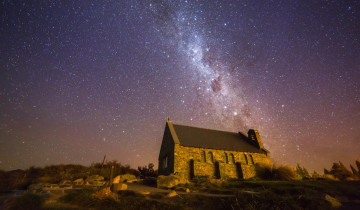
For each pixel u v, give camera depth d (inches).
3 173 800.3
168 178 662.5
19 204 347.6
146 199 408.8
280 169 725.9
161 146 1232.8
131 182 834.8
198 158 959.0
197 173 901.2
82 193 423.8
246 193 399.2
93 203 372.5
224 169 958.4
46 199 402.3
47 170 958.4
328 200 339.3
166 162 1046.4
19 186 696.4
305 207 324.2
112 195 420.2
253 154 1101.1
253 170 1017.5
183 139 1019.9
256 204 339.0
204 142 1053.8
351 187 414.9
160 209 353.7
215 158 997.2
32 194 380.2
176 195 448.5
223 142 1136.2
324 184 458.6
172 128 1112.8
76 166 1080.8
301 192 388.8
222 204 365.7
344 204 335.6
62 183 743.7
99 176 843.4
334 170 847.7
